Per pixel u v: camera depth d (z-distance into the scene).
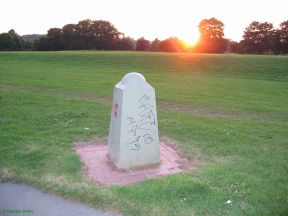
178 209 4.82
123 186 5.49
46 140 7.73
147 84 6.21
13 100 12.27
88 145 7.62
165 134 8.56
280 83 22.48
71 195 5.22
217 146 7.67
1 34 75.69
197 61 33.81
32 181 5.65
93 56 38.75
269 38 72.94
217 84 20.52
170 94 15.67
